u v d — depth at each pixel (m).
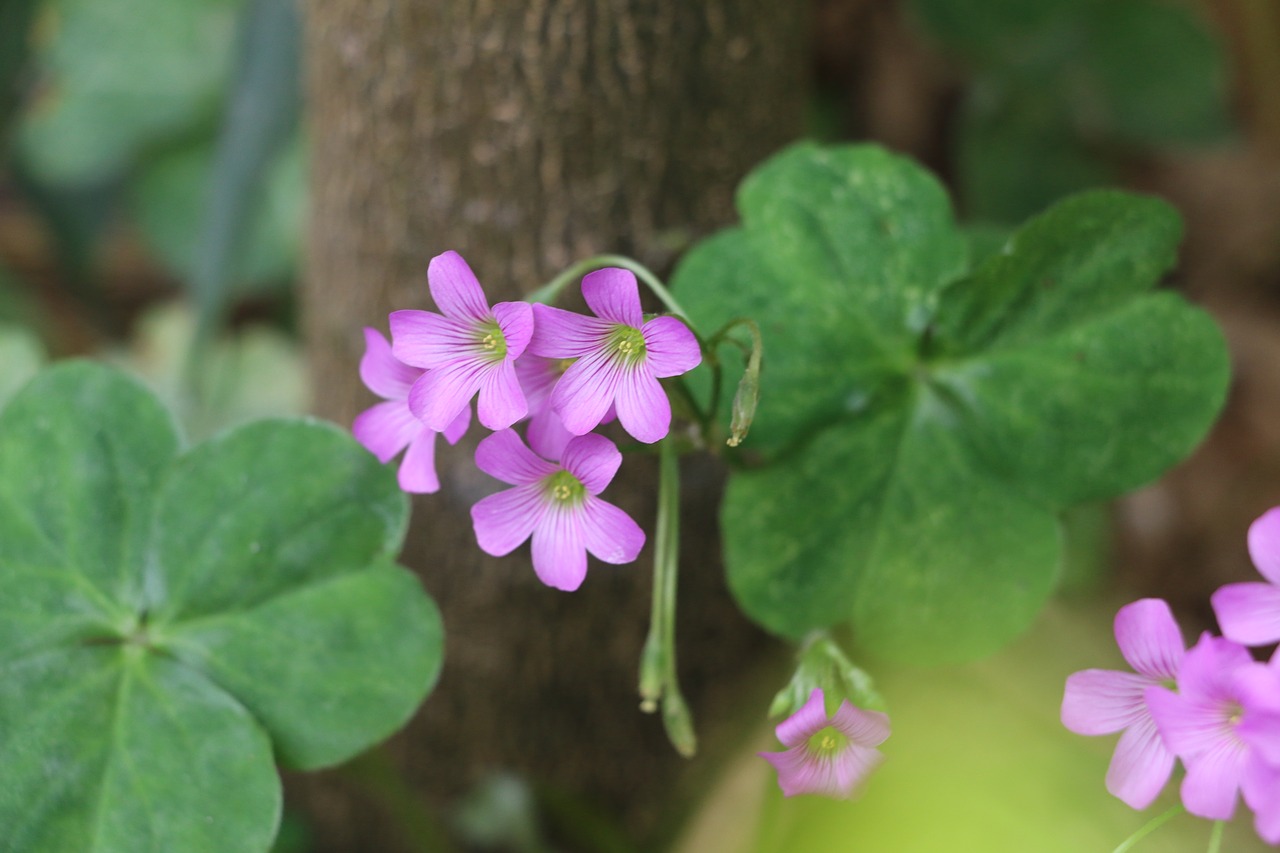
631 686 0.52
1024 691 0.52
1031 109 0.65
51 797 0.46
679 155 0.50
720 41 0.49
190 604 0.47
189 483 0.47
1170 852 0.50
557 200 0.49
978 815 0.50
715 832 0.52
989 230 0.50
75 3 0.69
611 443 0.44
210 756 0.46
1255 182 0.67
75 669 0.47
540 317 0.44
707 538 0.51
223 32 0.70
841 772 0.45
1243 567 0.57
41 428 0.47
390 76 0.49
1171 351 0.47
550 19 0.48
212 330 0.56
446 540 0.51
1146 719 0.44
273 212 0.67
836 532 0.48
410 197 0.50
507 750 0.52
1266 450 0.60
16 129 0.65
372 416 0.46
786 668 0.52
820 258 0.48
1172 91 0.63
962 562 0.48
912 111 0.69
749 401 0.44
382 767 0.49
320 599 0.47
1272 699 0.43
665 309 0.48
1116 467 0.47
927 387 0.48
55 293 0.72
